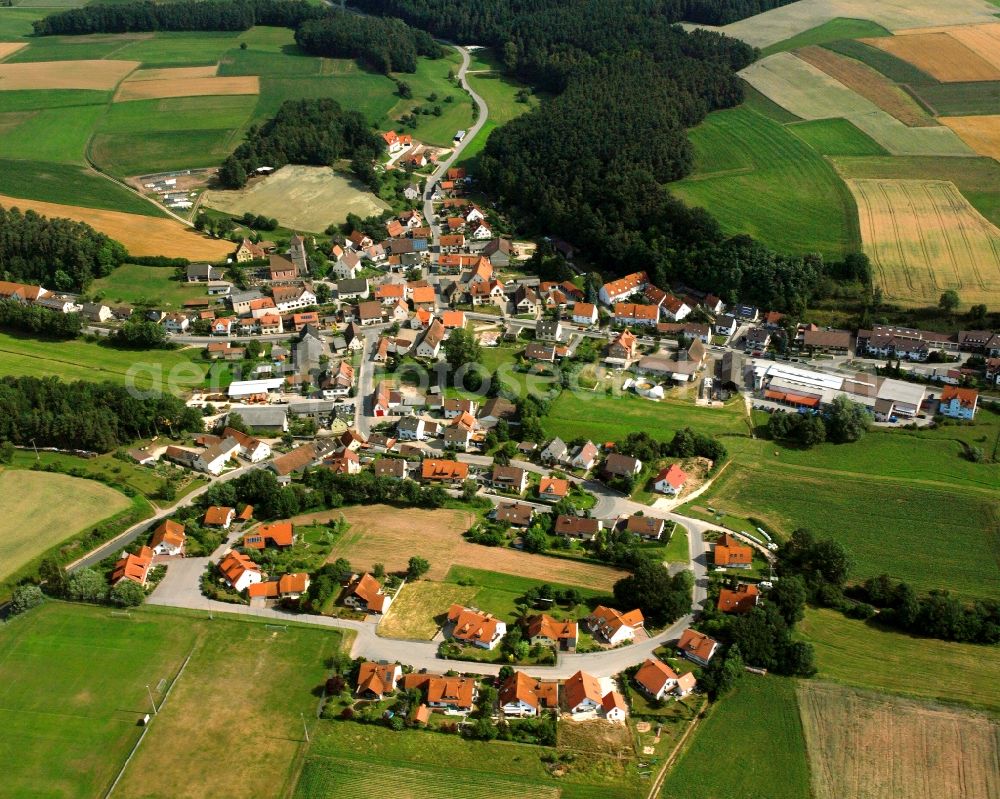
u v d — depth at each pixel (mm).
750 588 156500
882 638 146875
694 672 139625
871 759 125625
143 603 155250
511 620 150625
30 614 152250
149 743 128875
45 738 129750
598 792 121438
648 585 149500
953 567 161875
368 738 129500
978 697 135000
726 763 125562
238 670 141125
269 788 122312
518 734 129875
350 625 150375
